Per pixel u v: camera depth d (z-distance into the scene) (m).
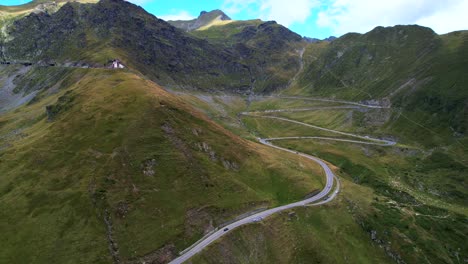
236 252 107.12
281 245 114.81
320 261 113.56
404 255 129.50
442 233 148.12
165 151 133.38
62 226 102.12
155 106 151.75
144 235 103.31
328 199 144.12
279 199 140.12
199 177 129.88
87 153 126.62
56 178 118.00
